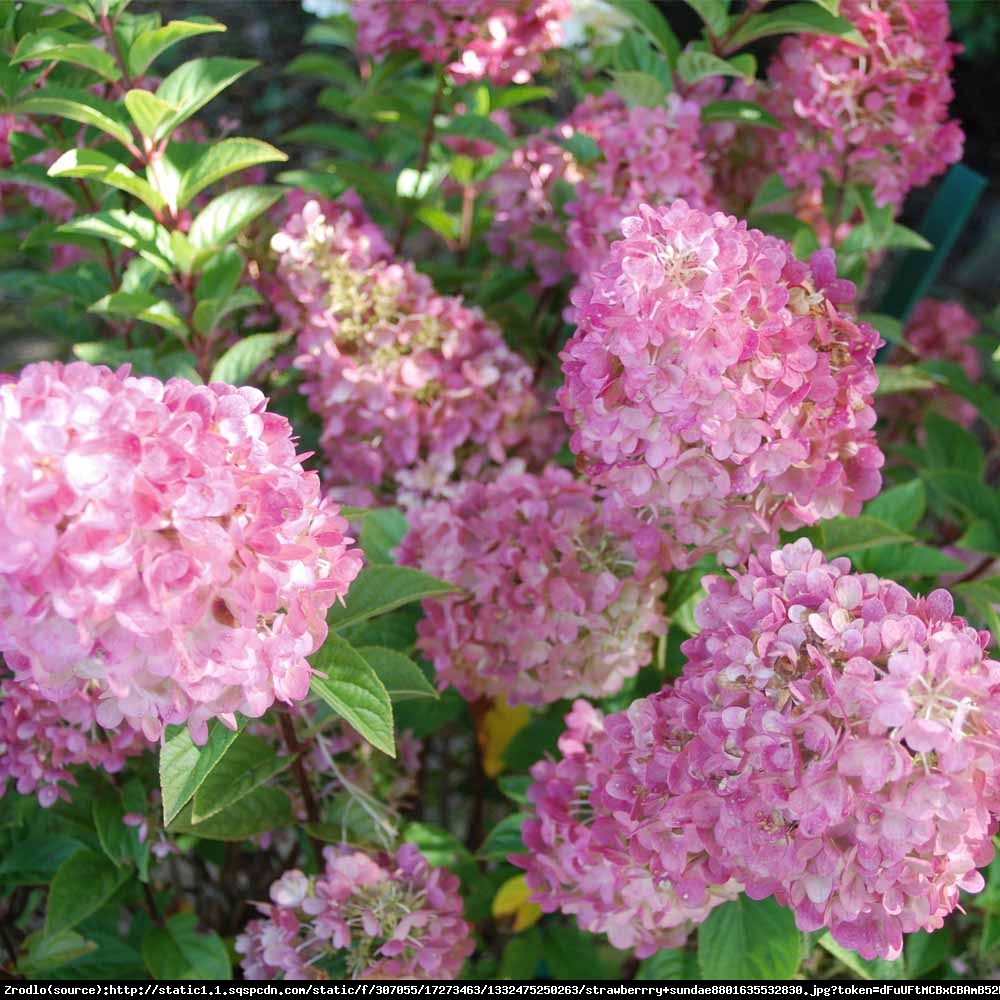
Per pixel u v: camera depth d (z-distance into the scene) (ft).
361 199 3.43
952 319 3.73
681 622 2.69
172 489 1.88
